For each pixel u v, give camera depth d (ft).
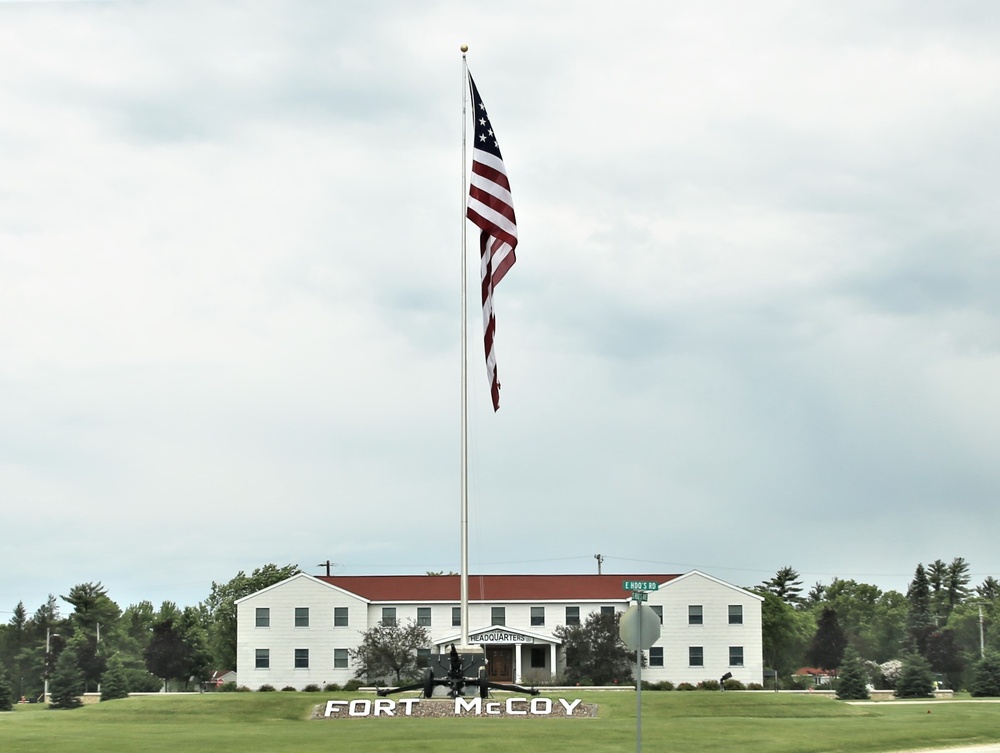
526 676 239.50
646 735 107.34
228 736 106.52
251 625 246.88
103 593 414.41
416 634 237.25
